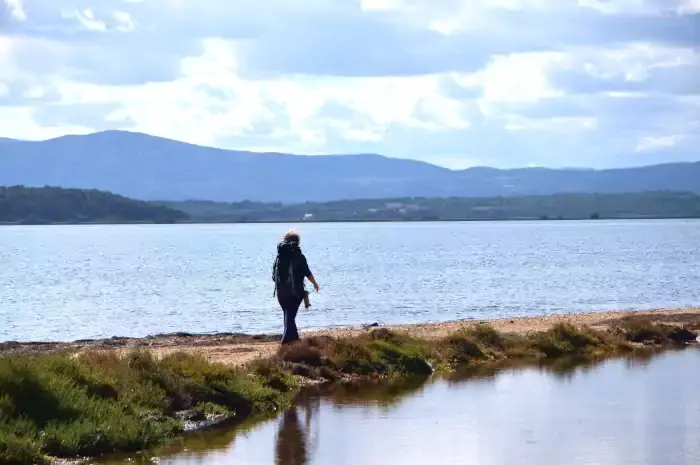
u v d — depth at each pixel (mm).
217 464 14859
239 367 21297
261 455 15383
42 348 27719
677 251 132625
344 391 21172
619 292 61312
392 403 19719
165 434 16594
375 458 15172
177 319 44531
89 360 18625
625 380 22750
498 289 64000
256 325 41500
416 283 70125
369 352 23781
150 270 91062
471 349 26641
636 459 15039
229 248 155500
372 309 48875
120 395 17406
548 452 15492
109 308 50875
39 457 14562
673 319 36688
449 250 140625
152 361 19141
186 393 18531
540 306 50781
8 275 83625
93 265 101750
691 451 15562
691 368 24766
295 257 24688
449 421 17953
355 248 151125
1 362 16234
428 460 15047
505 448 15758
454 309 48844
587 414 18578
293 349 23375
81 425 15617
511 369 24719
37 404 15812
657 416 18328
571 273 83250
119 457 15242
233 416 18375
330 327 38031
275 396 19844
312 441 16375
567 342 28344
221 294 60688
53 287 68000
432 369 24328
